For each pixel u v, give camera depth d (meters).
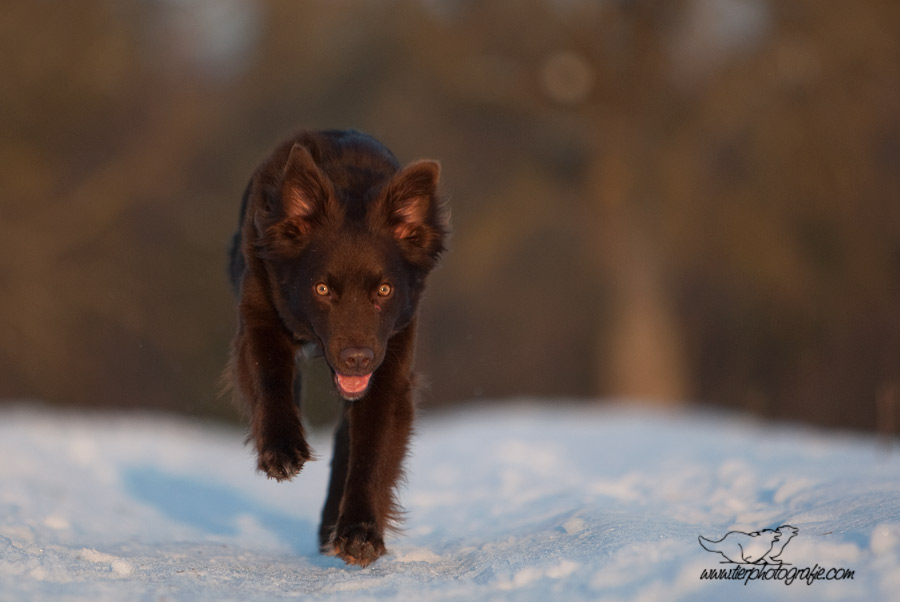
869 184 57.56
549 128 59.72
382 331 12.55
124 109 63.38
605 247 61.06
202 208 65.50
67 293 60.06
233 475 24.89
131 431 33.41
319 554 13.98
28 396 59.97
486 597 10.01
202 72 68.69
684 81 57.38
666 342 61.81
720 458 19.19
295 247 12.83
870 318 62.16
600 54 56.59
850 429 63.00
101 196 61.34
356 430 12.74
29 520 14.79
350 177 13.74
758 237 57.69
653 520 12.34
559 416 34.62
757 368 66.25
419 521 16.12
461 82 57.97
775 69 55.38
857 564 9.75
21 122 57.78
